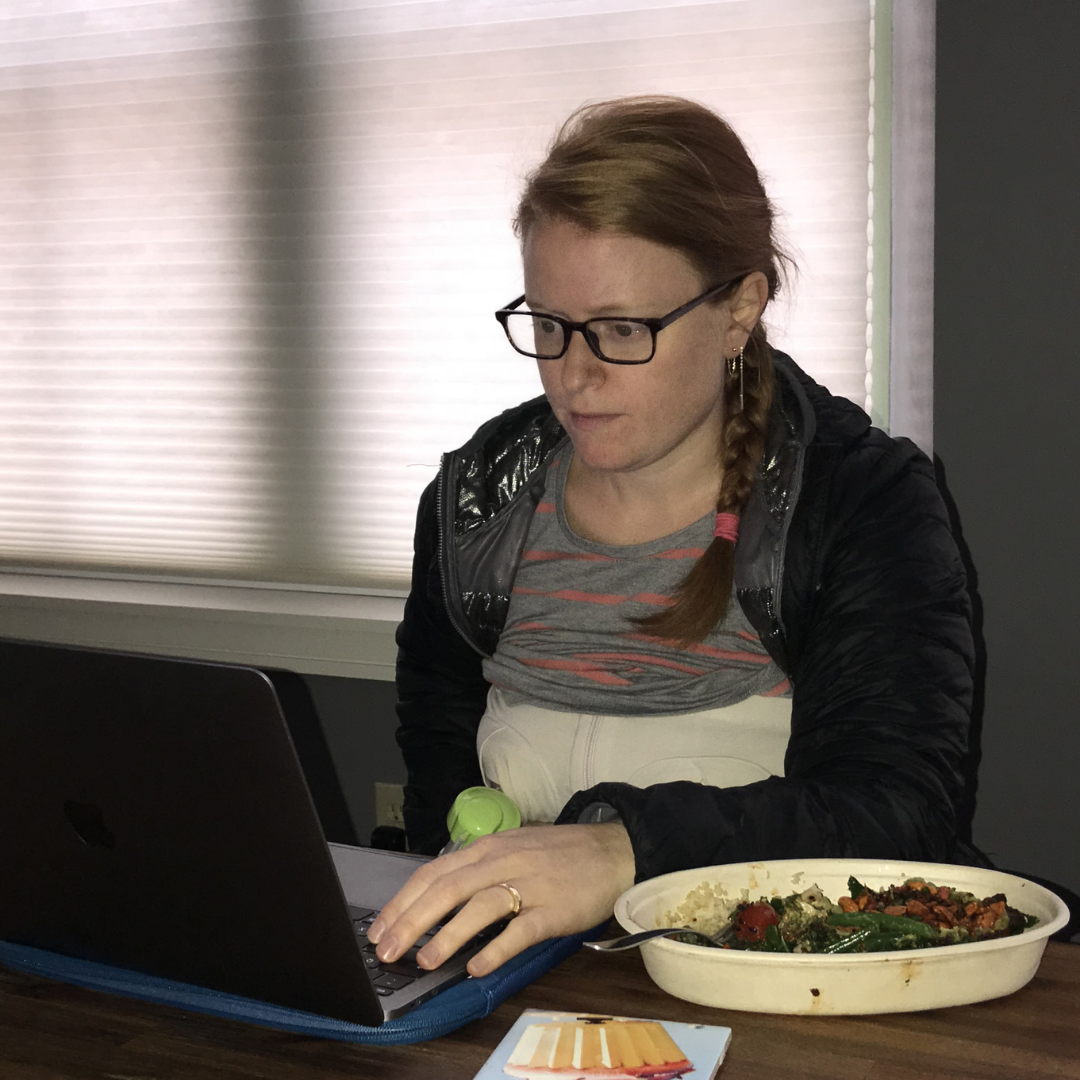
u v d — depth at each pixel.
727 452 1.32
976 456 1.85
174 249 2.41
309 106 2.25
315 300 2.31
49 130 2.48
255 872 0.74
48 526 2.62
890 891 0.89
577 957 0.89
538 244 1.18
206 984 0.82
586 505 1.42
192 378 2.43
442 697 1.53
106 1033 0.80
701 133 1.22
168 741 0.73
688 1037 0.73
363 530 2.35
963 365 1.84
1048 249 1.76
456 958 0.85
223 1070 0.75
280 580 2.44
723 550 1.31
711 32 1.97
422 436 2.27
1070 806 1.88
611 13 2.03
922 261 1.88
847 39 1.89
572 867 0.91
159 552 2.53
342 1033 0.77
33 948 0.91
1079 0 1.68
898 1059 0.72
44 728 0.77
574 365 1.18
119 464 2.53
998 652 1.88
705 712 1.33
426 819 1.49
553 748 1.36
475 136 2.15
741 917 0.86
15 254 2.55
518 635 1.43
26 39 2.46
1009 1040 0.74
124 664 0.73
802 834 0.98
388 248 2.24
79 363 2.54
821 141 1.93
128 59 2.38
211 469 2.45
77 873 0.82
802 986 0.77
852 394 1.97
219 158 2.34
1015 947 0.78
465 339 2.21
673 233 1.15
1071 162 1.72
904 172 1.87
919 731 1.13
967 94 1.76
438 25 2.14
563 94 2.08
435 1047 0.77
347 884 0.99
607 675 1.37
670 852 0.94
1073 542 1.82
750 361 1.33
